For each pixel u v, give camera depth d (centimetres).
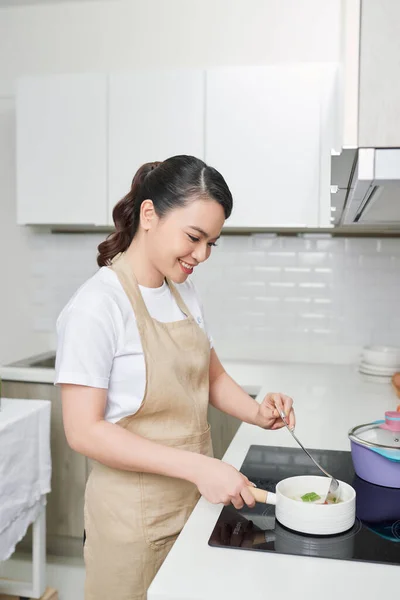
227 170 261
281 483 114
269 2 290
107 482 131
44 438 217
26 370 265
